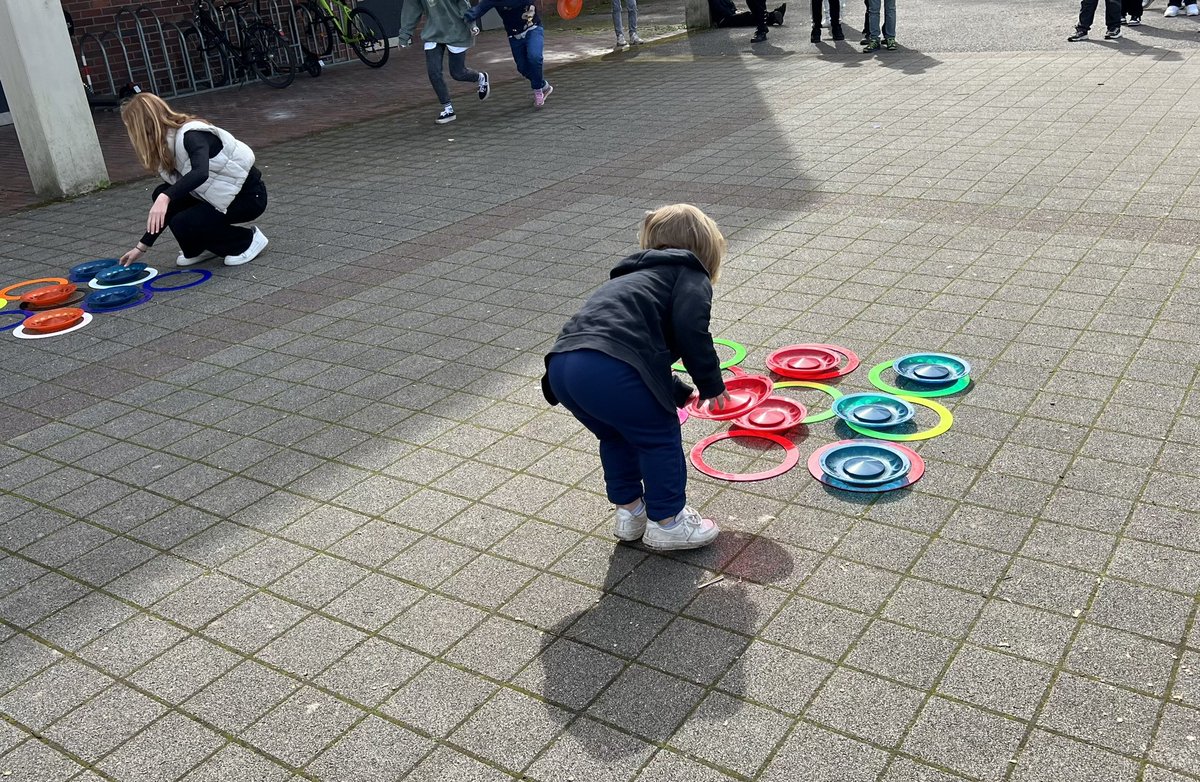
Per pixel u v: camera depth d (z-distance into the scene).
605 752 3.03
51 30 10.00
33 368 6.24
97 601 3.95
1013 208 7.41
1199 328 5.35
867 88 11.66
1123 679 3.12
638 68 14.62
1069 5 15.39
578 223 8.11
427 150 11.09
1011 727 2.98
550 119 11.97
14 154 12.74
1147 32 12.94
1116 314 5.60
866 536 3.93
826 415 4.80
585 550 4.00
